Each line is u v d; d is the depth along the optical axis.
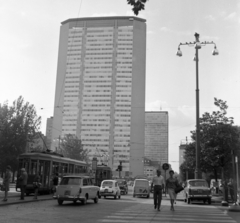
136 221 12.08
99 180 43.81
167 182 17.09
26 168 28.36
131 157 134.00
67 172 34.44
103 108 136.62
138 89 137.62
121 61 138.50
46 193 29.81
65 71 140.00
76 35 141.38
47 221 11.63
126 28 140.62
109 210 16.38
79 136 135.62
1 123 41.59
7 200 19.61
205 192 24.81
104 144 135.12
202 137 31.16
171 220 12.65
